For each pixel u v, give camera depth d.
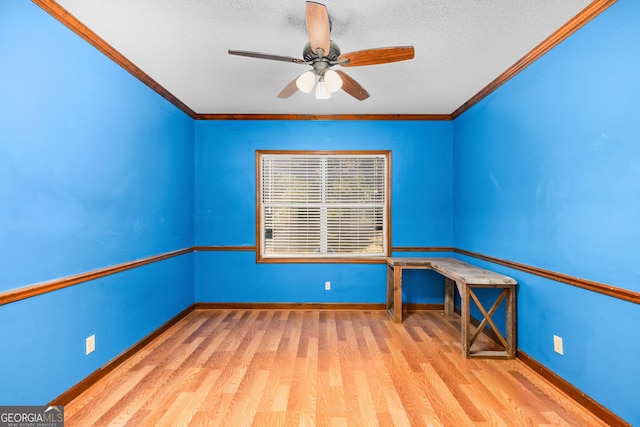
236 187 4.05
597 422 1.83
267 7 1.89
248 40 2.27
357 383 2.25
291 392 2.14
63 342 1.97
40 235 1.81
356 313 3.89
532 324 2.47
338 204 4.10
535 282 2.43
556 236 2.21
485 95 3.18
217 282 4.05
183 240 3.72
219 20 2.02
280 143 4.03
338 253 4.09
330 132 4.04
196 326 3.41
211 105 3.69
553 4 1.86
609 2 1.77
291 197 4.09
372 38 2.23
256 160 4.04
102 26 2.08
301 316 3.76
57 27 1.91
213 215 4.04
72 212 2.04
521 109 2.60
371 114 3.99
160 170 3.17
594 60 1.88
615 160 1.75
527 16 1.97
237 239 4.05
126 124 2.61
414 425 1.81
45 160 1.84
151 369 2.45
